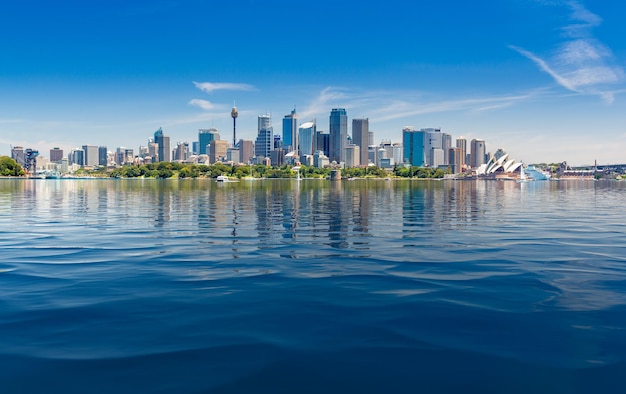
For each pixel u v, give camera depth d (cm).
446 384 984
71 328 1296
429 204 6594
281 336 1241
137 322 1347
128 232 3334
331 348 1163
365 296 1622
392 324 1334
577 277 1903
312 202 7006
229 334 1255
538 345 1178
